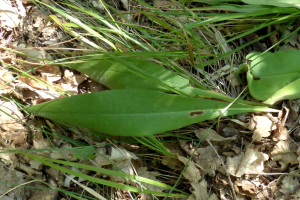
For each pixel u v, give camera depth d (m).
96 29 0.38
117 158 0.37
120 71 0.37
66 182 0.36
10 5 0.38
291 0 0.38
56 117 0.36
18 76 0.36
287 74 0.38
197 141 0.38
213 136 0.38
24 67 0.37
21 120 0.36
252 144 0.38
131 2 0.41
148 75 0.36
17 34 0.38
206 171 0.37
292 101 0.38
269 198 0.37
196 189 0.36
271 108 0.38
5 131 0.36
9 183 0.34
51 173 0.36
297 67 0.38
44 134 0.37
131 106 0.36
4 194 0.34
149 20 0.41
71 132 0.37
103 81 0.37
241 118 0.38
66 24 0.37
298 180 0.37
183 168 0.37
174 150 0.38
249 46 0.41
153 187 0.37
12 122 0.36
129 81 0.37
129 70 0.36
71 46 0.39
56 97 0.37
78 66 0.37
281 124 0.38
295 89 0.38
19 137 0.36
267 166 0.37
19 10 0.39
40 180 0.35
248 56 0.38
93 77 0.37
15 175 0.35
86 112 0.36
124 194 0.37
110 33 0.40
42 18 0.39
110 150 0.37
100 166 0.37
